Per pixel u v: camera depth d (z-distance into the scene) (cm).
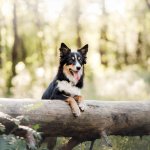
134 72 2083
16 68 2162
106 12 2647
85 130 613
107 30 2702
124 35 2739
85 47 689
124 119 641
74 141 639
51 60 2298
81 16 2486
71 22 2456
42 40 2300
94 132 622
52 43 2377
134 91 1708
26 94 1639
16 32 2202
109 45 2725
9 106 556
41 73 2036
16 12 2180
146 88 1752
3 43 2202
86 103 617
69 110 591
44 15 2278
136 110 653
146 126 670
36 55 2291
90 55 2648
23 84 1828
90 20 2553
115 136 716
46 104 580
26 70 2066
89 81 1898
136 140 716
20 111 556
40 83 1892
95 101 636
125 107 648
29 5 2200
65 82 649
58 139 683
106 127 625
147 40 2775
